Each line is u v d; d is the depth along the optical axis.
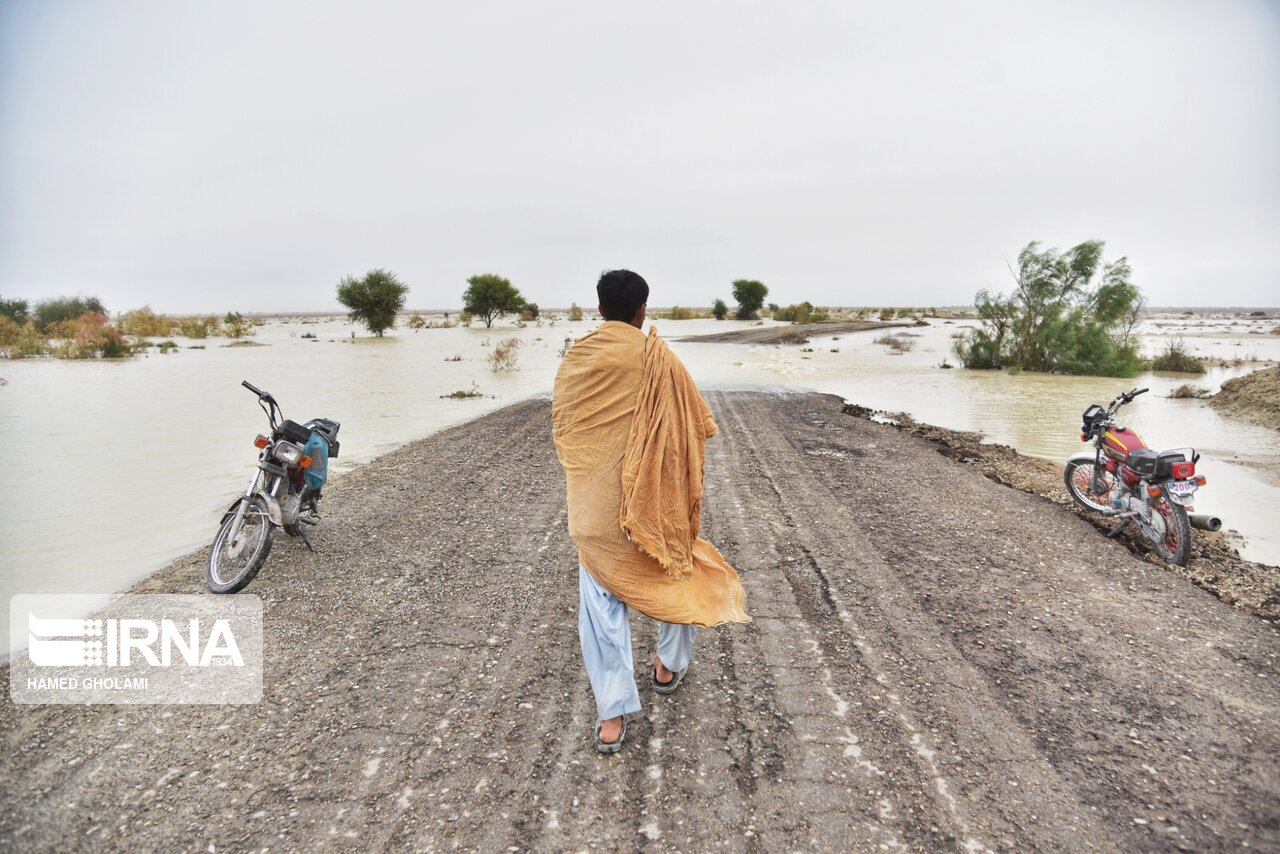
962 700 3.23
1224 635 3.84
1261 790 2.62
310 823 2.48
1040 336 20.94
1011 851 2.34
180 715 3.14
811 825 2.47
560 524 5.83
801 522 5.83
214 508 6.41
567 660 3.63
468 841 2.40
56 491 6.98
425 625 4.02
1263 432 10.65
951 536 5.47
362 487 6.97
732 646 3.77
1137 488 5.30
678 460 2.86
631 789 2.66
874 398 14.82
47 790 2.65
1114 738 2.94
